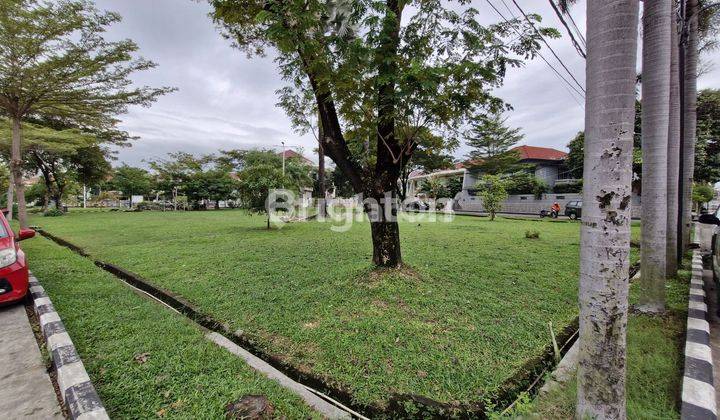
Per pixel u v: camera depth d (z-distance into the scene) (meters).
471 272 5.03
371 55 3.30
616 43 1.48
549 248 7.37
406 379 2.22
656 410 1.84
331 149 4.43
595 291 1.54
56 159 22.16
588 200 1.57
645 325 3.13
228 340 2.89
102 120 12.02
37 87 8.76
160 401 1.93
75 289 4.11
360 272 4.68
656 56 3.58
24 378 2.28
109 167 25.20
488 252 6.81
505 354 2.55
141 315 3.27
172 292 4.19
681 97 5.58
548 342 2.76
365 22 3.17
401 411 1.96
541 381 2.28
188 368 2.29
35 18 7.54
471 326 3.04
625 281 1.51
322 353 2.59
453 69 3.38
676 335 2.90
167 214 22.34
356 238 9.07
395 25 3.46
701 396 1.90
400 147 4.32
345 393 2.13
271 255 6.48
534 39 3.55
